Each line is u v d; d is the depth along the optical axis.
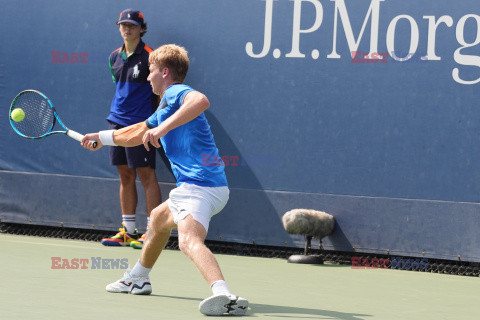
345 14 14.30
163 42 15.36
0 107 16.33
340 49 14.34
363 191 14.19
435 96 13.79
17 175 16.31
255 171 14.84
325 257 14.73
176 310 8.52
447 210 13.67
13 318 7.60
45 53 16.11
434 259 13.94
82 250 14.26
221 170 8.81
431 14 13.81
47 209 16.17
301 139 14.56
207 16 15.12
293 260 14.09
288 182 14.65
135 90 15.02
